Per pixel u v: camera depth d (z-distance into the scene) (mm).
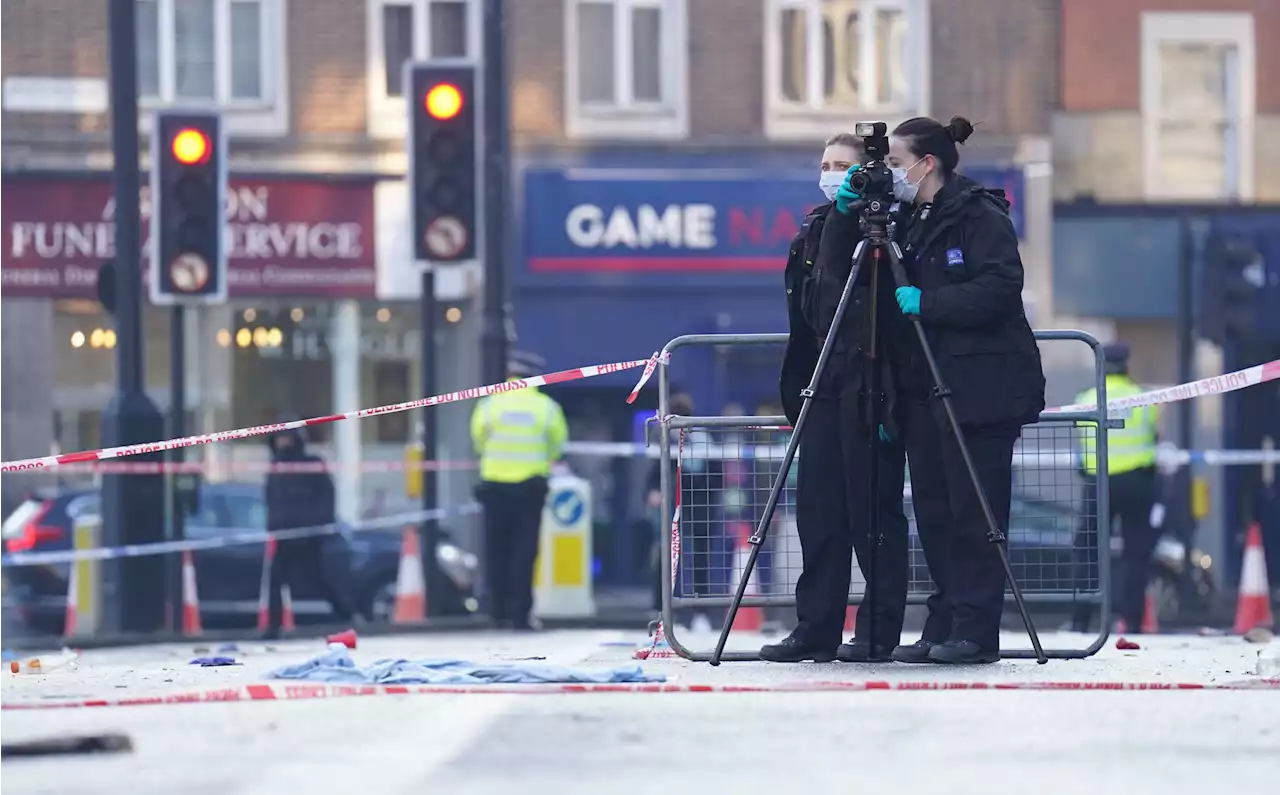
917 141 29906
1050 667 30062
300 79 92062
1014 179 94875
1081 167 96000
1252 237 95062
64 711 25281
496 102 66062
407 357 92500
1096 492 33562
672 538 33375
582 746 21625
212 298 59469
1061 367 95125
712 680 27875
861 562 30391
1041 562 34219
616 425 93250
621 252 93062
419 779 19438
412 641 49281
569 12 93188
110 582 67500
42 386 90188
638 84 94125
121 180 61031
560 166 93062
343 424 92000
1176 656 33469
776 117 94438
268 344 91500
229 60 92000
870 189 29156
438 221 60000
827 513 30375
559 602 69688
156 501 60875
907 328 29859
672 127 93875
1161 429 95188
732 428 32969
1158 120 96500
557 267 92750
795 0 94750
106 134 91000
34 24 90812
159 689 27797
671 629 32312
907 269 29844
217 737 22531
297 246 90812
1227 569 93812
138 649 52688
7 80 90625
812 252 30203
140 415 61219
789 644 30812
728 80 94250
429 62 60125
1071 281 95250
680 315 93188
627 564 92500
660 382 32938
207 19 91812
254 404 91188
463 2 92938
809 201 93688
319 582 63469
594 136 93438
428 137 59938
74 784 19484
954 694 26422
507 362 64188
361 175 90250
